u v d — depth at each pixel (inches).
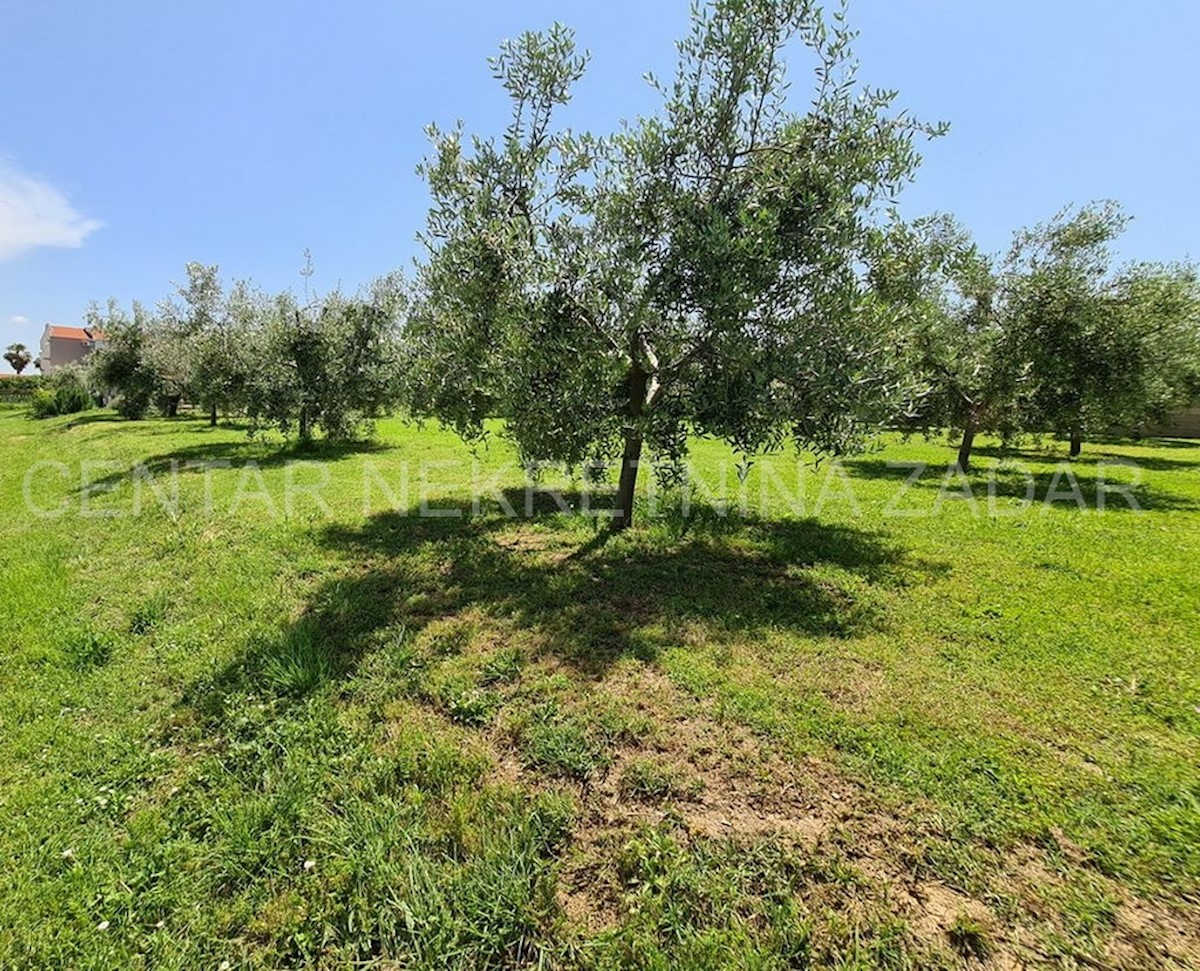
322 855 97.7
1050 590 209.8
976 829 98.8
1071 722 129.6
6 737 130.3
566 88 229.5
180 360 773.9
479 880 90.0
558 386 217.8
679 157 218.1
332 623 181.9
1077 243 410.0
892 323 222.1
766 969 76.7
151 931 85.9
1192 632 175.3
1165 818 101.0
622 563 237.1
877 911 85.2
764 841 97.0
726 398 215.9
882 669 153.3
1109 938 81.3
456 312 243.1
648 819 103.0
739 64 208.8
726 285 198.2
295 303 542.6
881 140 210.2
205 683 149.1
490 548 257.8
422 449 588.1
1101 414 418.6
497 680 149.4
